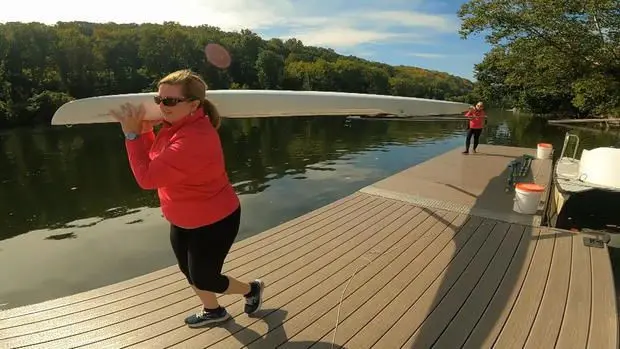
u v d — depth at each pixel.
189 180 1.87
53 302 2.77
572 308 2.74
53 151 16.73
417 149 15.48
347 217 4.78
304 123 28.14
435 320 2.61
